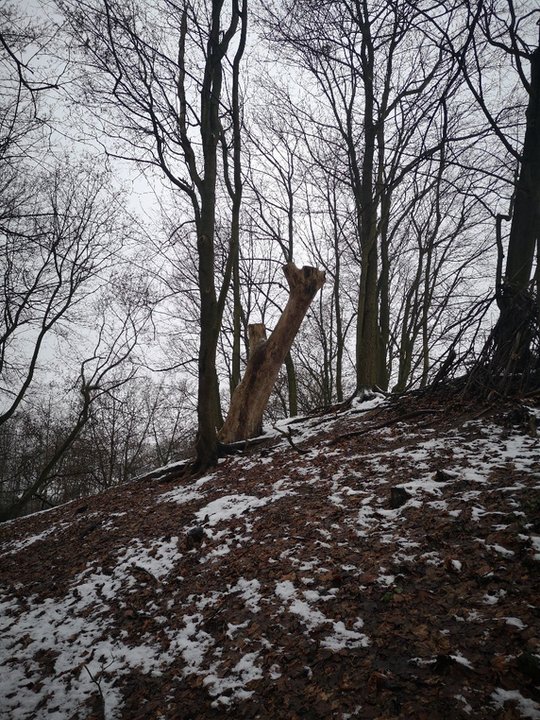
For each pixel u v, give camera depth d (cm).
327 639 310
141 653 367
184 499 741
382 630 303
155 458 2562
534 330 681
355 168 1077
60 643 410
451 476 490
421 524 418
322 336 2167
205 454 910
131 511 763
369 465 624
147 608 434
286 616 349
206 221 840
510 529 364
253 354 1088
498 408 662
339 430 913
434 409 766
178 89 926
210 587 434
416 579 344
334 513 499
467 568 338
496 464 498
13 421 1770
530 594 293
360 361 1140
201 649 349
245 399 1069
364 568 378
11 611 495
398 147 550
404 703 242
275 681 289
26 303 1338
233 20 848
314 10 571
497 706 225
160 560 527
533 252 723
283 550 454
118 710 309
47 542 732
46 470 1430
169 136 841
